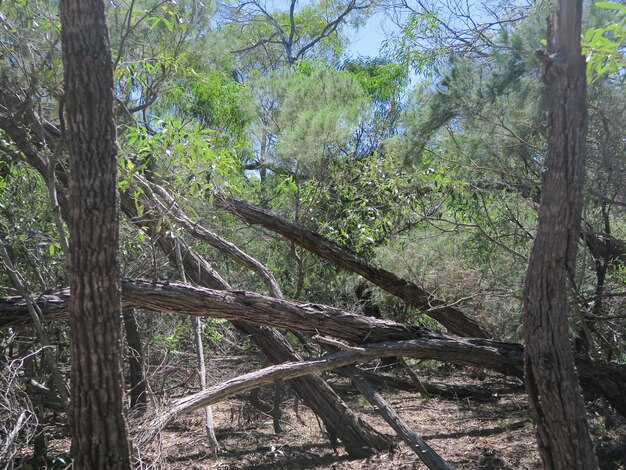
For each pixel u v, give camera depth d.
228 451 7.61
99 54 4.33
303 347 9.51
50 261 7.52
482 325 8.65
